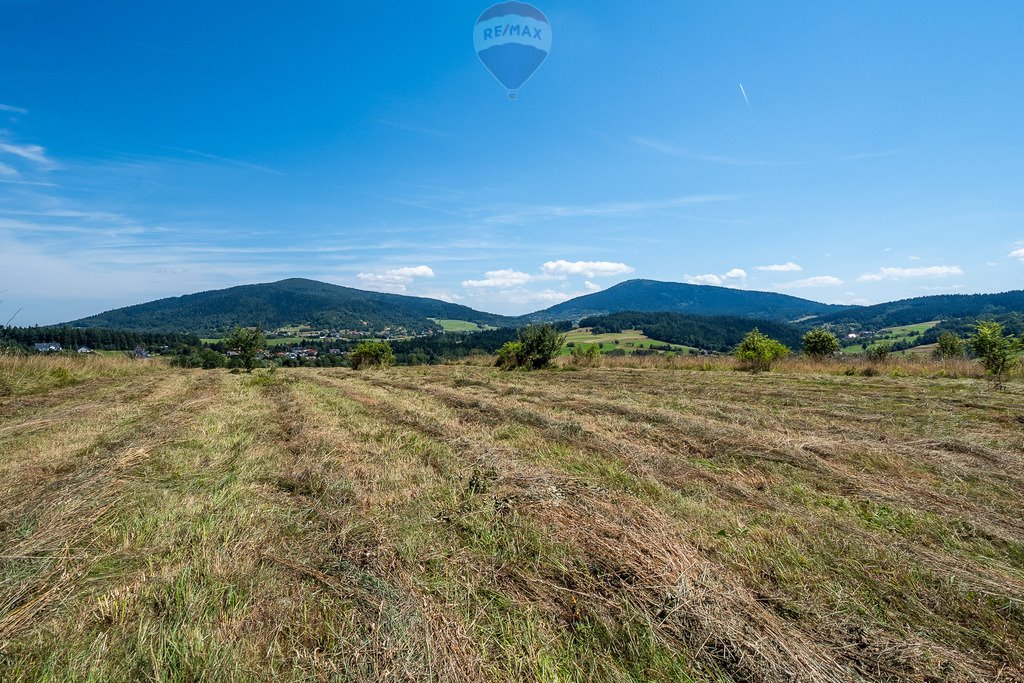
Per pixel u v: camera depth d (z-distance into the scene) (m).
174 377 17.95
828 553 3.31
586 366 20.83
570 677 2.22
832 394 10.48
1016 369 13.59
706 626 2.52
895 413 8.02
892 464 5.26
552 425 7.23
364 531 3.73
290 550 3.42
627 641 2.46
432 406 9.31
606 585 2.93
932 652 2.35
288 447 6.39
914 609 2.71
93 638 2.48
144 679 2.20
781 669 2.24
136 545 3.47
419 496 4.46
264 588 2.90
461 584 2.98
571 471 5.20
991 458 5.42
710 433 6.59
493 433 6.93
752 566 3.17
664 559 3.17
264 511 4.10
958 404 8.73
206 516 3.96
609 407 8.73
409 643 2.41
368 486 4.77
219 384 14.67
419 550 3.39
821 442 6.07
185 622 2.56
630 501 4.25
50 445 6.20
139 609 2.70
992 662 2.31
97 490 4.48
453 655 2.34
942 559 3.25
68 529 3.66
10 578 2.99
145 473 5.11
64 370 15.27
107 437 6.63
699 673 2.26
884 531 3.75
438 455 5.83
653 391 11.29
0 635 2.47
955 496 4.42
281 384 14.24
